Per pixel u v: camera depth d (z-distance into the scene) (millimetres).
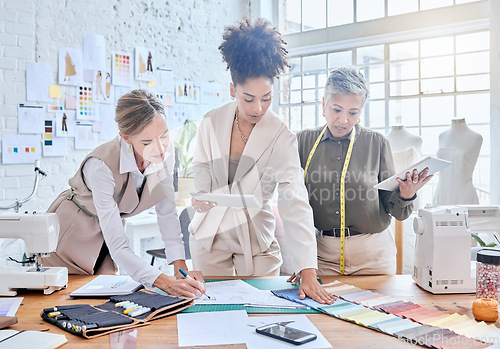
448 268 1667
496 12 3947
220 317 1444
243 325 1378
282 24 5570
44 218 1775
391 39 4723
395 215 2027
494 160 4004
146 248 4809
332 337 1282
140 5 4719
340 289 1711
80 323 1348
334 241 2090
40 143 4027
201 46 5301
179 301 1533
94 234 2070
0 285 1723
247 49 1628
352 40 4941
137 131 1668
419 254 1771
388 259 2127
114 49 4527
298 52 5367
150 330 1354
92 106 4367
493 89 3988
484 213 1780
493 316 1377
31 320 1454
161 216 1999
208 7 5344
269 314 1483
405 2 4648
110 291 1704
